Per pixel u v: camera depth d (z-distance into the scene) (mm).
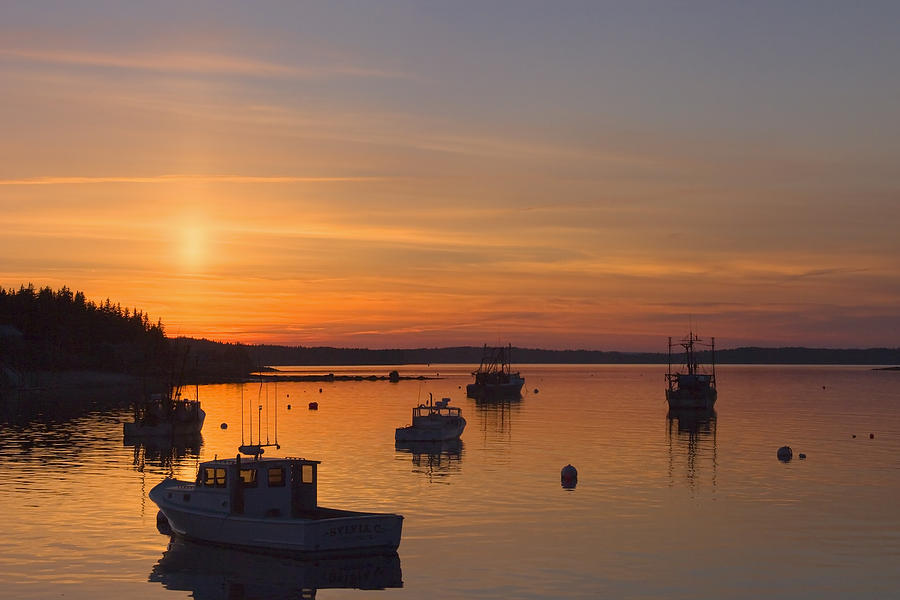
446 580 39656
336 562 42375
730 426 124750
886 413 153375
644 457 85312
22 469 75312
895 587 38688
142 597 37031
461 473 73312
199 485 46656
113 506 56625
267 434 112125
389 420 137875
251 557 43500
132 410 151375
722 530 49938
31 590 37938
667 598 36938
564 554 44156
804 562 42875
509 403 190750
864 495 62250
